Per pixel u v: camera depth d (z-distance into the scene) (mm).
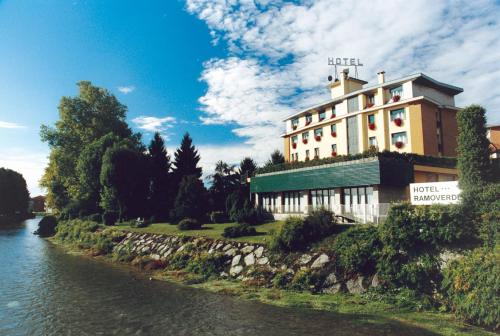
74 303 16688
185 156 55688
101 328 13273
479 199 15438
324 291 17016
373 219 23797
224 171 57344
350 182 29891
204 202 39562
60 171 52875
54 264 27547
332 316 13914
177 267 23844
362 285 16391
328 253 18594
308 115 58031
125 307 15867
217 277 21000
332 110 52906
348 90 53969
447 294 14180
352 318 13625
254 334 12289
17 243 42812
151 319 14156
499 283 12062
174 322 13727
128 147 47781
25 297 17875
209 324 13398
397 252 16281
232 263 21875
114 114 58531
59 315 14961
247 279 19797
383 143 44188
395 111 43875
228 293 17672
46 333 12938
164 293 18188
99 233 37750
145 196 46281
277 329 12680
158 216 44250
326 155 53375
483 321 12188
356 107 48375
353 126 48594
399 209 17344
